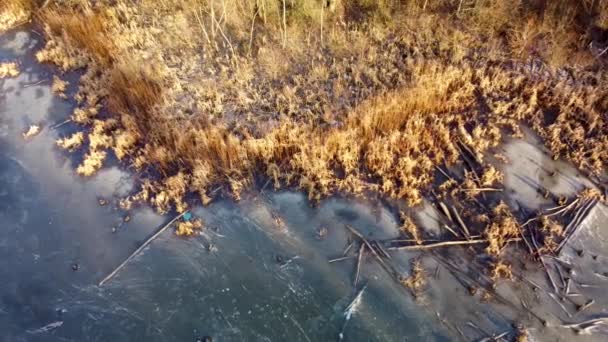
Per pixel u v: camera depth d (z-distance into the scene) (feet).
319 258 25.00
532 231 25.00
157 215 26.76
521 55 31.48
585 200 26.04
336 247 25.31
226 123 29.37
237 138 27.96
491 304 22.90
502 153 27.99
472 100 30.27
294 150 28.22
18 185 28.45
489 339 21.98
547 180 26.86
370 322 22.86
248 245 25.64
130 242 25.90
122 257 25.40
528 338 21.85
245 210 26.78
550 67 30.73
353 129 28.37
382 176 27.12
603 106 29.04
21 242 26.14
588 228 25.04
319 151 27.53
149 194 27.37
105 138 29.37
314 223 26.20
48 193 28.02
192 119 29.60
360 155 28.17
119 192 27.71
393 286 23.79
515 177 26.99
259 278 24.54
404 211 26.12
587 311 22.57
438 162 27.71
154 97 30.45
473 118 29.48
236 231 26.14
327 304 23.56
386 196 26.71
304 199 27.04
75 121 31.01
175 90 31.07
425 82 29.86
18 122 31.42
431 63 31.27
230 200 27.12
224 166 27.86
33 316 23.66
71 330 23.20
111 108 30.99
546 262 23.98
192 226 26.14
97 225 26.58
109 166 28.81
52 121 31.32
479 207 25.94
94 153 28.68
